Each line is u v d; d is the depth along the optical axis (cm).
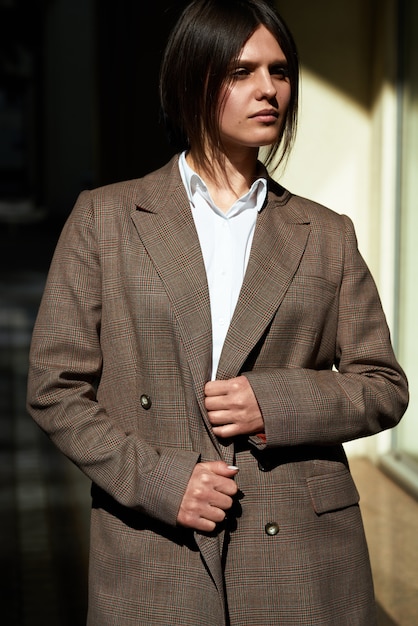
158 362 192
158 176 205
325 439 192
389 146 498
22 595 392
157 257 193
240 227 200
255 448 194
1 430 657
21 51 3288
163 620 187
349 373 203
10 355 895
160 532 190
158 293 191
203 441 190
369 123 505
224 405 187
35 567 421
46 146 2655
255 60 187
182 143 208
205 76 189
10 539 454
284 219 203
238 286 196
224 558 190
